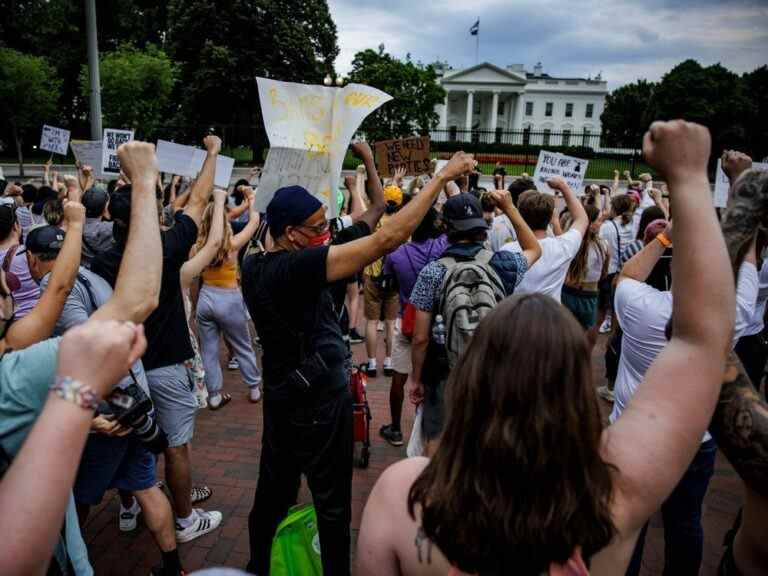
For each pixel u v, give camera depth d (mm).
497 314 979
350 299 6906
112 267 2707
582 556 922
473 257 2850
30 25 29016
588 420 909
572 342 924
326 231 2469
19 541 789
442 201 8070
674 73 51344
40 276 2807
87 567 1990
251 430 4633
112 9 38188
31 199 7926
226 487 3779
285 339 2354
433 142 35281
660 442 963
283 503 2629
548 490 890
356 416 3953
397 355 4227
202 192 2943
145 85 23000
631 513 959
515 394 907
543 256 3514
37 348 1365
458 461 957
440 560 1027
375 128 36875
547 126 81812
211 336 4938
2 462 1308
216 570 832
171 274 2857
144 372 2643
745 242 1239
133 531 3295
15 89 22766
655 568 3096
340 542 2465
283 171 3139
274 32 31984
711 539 3385
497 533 897
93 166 7199
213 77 30719
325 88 3137
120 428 2240
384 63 37812
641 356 2508
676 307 1030
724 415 1193
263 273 2350
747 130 49312
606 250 5055
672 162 993
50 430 836
